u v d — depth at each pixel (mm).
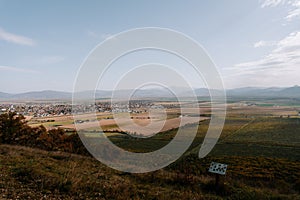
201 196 7492
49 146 19594
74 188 6574
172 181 9211
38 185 6609
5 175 7223
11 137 21266
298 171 19453
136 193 7086
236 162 24641
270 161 25547
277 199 7980
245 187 9250
